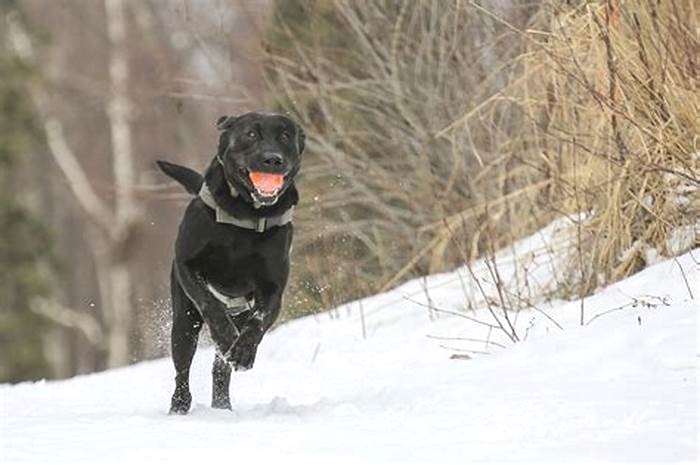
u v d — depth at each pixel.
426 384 10.73
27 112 35.34
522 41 15.01
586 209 13.84
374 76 17.25
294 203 10.23
